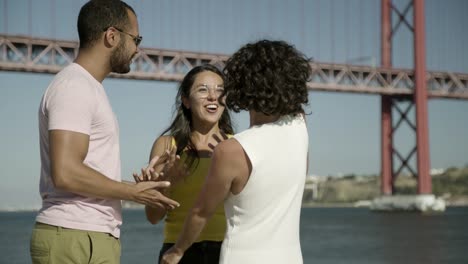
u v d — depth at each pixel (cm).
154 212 338
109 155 273
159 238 4462
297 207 251
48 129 258
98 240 267
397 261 2447
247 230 242
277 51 244
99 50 279
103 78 285
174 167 303
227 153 239
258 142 241
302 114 258
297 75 245
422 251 2888
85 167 255
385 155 6681
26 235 5072
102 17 277
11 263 2508
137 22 291
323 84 6241
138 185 265
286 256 244
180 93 359
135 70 5475
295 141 249
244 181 240
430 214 7119
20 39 5006
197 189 341
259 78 242
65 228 263
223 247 246
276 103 241
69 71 269
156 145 358
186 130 355
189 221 250
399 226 5384
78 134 256
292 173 246
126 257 2766
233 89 248
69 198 265
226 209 248
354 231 4969
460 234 4181
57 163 251
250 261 241
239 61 247
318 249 3195
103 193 258
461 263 2328
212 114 353
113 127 274
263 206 242
